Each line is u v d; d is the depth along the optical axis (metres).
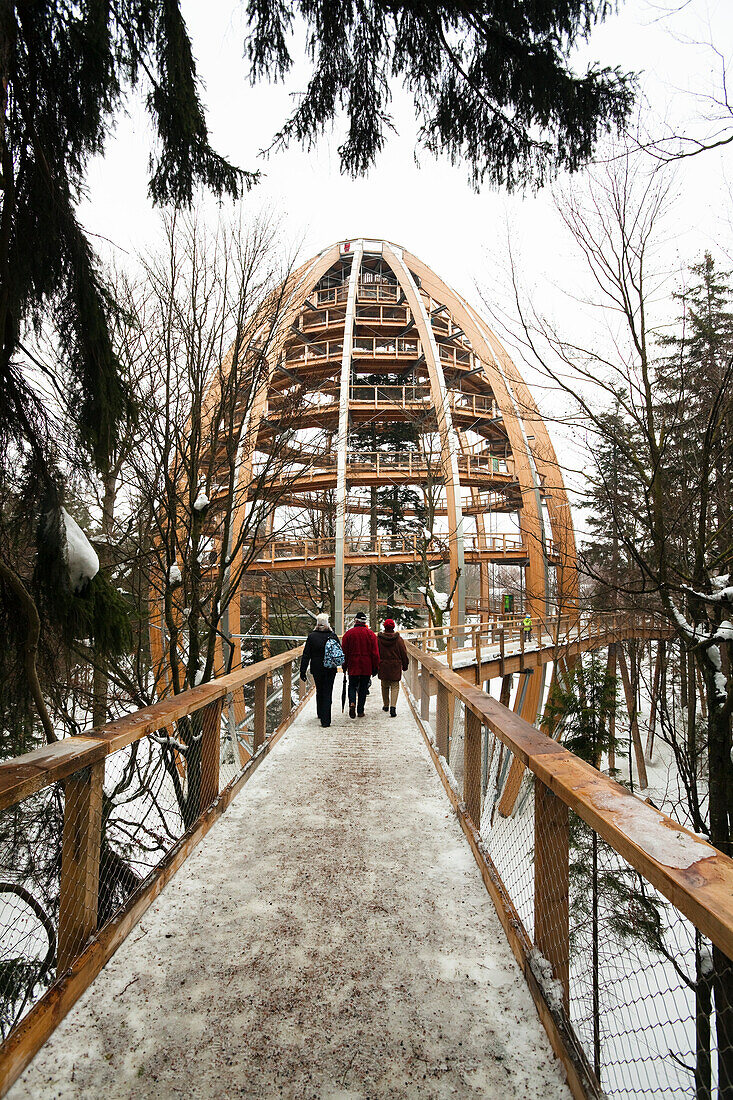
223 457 9.44
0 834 5.00
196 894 3.02
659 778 22.02
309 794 4.71
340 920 2.77
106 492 7.83
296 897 2.99
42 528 4.45
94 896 2.40
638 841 1.42
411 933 2.66
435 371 25.95
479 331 28.77
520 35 3.30
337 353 29.53
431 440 24.75
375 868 3.33
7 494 4.40
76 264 3.86
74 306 3.98
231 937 2.62
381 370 29.17
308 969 2.39
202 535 8.46
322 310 29.84
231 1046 1.97
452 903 2.94
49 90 3.52
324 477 24.06
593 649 15.83
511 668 18.83
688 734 10.41
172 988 2.26
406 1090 1.80
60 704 6.91
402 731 7.34
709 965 3.12
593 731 13.45
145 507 8.76
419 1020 2.11
